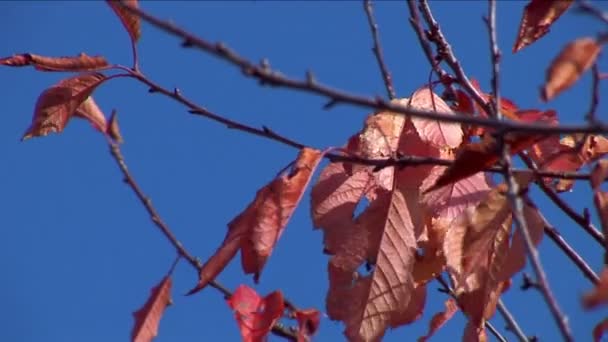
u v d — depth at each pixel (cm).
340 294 109
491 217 106
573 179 108
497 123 91
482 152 101
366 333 108
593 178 105
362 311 109
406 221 110
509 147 102
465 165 102
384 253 109
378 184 110
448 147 109
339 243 109
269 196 107
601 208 108
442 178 102
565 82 95
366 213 110
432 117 90
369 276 109
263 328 109
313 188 110
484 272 106
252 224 107
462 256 106
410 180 110
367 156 110
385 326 109
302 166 107
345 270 109
